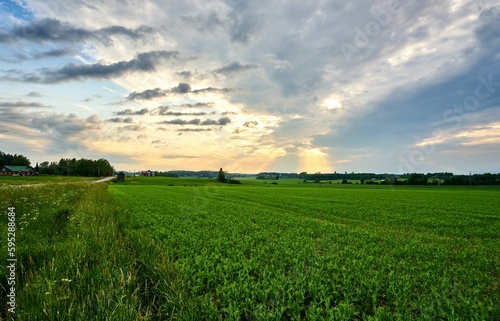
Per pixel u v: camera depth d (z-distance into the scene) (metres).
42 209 15.05
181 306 5.83
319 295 7.00
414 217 25.64
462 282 8.55
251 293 6.90
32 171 127.25
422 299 7.09
